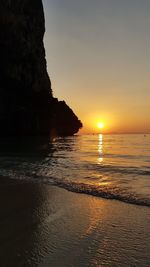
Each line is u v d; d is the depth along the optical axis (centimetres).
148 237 655
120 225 736
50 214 835
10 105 6738
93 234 679
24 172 1639
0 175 1538
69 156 2733
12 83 7088
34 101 7525
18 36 7062
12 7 6919
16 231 702
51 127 7969
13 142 5409
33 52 7656
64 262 544
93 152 3300
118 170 1741
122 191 1111
